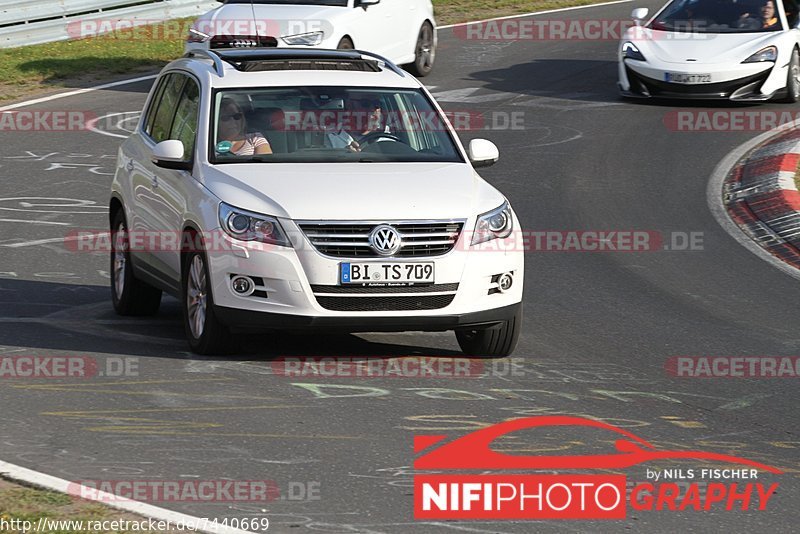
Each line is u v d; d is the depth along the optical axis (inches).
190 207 1210.0
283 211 1149.7
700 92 2773.1
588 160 2380.7
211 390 1081.4
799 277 1652.3
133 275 1389.0
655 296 1544.0
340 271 1136.8
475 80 3189.0
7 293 1496.1
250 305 1144.2
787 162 2240.4
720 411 1077.8
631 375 1187.9
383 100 1339.8
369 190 1183.6
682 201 2085.4
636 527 795.4
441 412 1035.9
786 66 2817.4
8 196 2070.6
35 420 986.1
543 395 1102.4
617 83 3164.4
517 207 2050.9
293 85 1337.4
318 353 1230.9
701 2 2960.1
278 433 965.2
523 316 1432.1
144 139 1430.9
